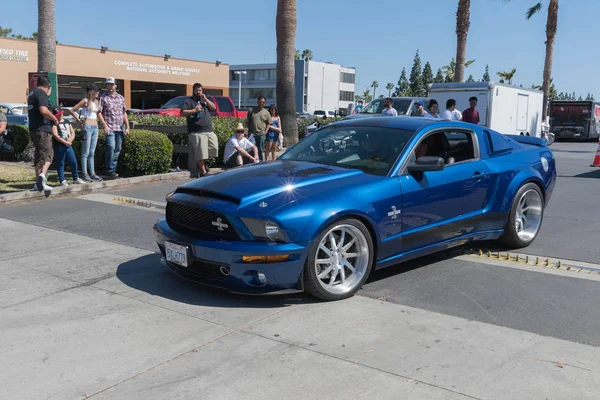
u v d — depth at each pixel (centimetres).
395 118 605
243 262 435
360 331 406
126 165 1155
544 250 643
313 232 441
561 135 3672
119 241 666
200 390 325
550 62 3488
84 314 441
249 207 443
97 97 1123
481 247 659
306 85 10444
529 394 319
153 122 1517
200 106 1087
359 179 496
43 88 919
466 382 332
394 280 529
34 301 469
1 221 770
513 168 622
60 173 988
